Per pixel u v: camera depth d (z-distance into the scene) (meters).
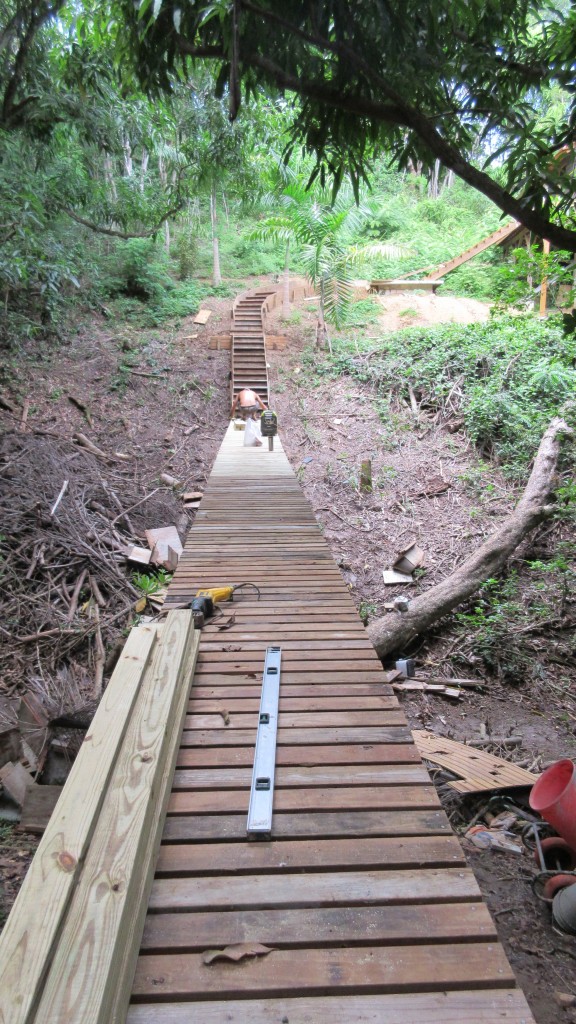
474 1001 1.44
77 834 1.75
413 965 1.53
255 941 1.59
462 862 1.89
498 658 6.79
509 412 11.88
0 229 10.26
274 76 3.23
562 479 9.55
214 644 3.63
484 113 3.53
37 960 1.34
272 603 4.36
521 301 11.29
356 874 1.85
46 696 5.20
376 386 14.64
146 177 16.48
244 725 2.71
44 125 8.38
